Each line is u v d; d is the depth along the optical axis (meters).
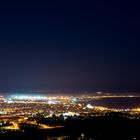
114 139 58.56
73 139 59.81
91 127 67.44
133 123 69.94
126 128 65.75
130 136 60.19
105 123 70.19
